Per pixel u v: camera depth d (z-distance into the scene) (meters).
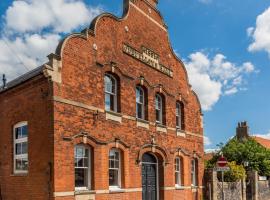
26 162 17.05
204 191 27.81
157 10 24.38
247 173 33.53
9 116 18.00
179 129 25.23
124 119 19.84
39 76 16.19
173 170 23.95
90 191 17.05
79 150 17.22
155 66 23.23
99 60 18.55
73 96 16.75
